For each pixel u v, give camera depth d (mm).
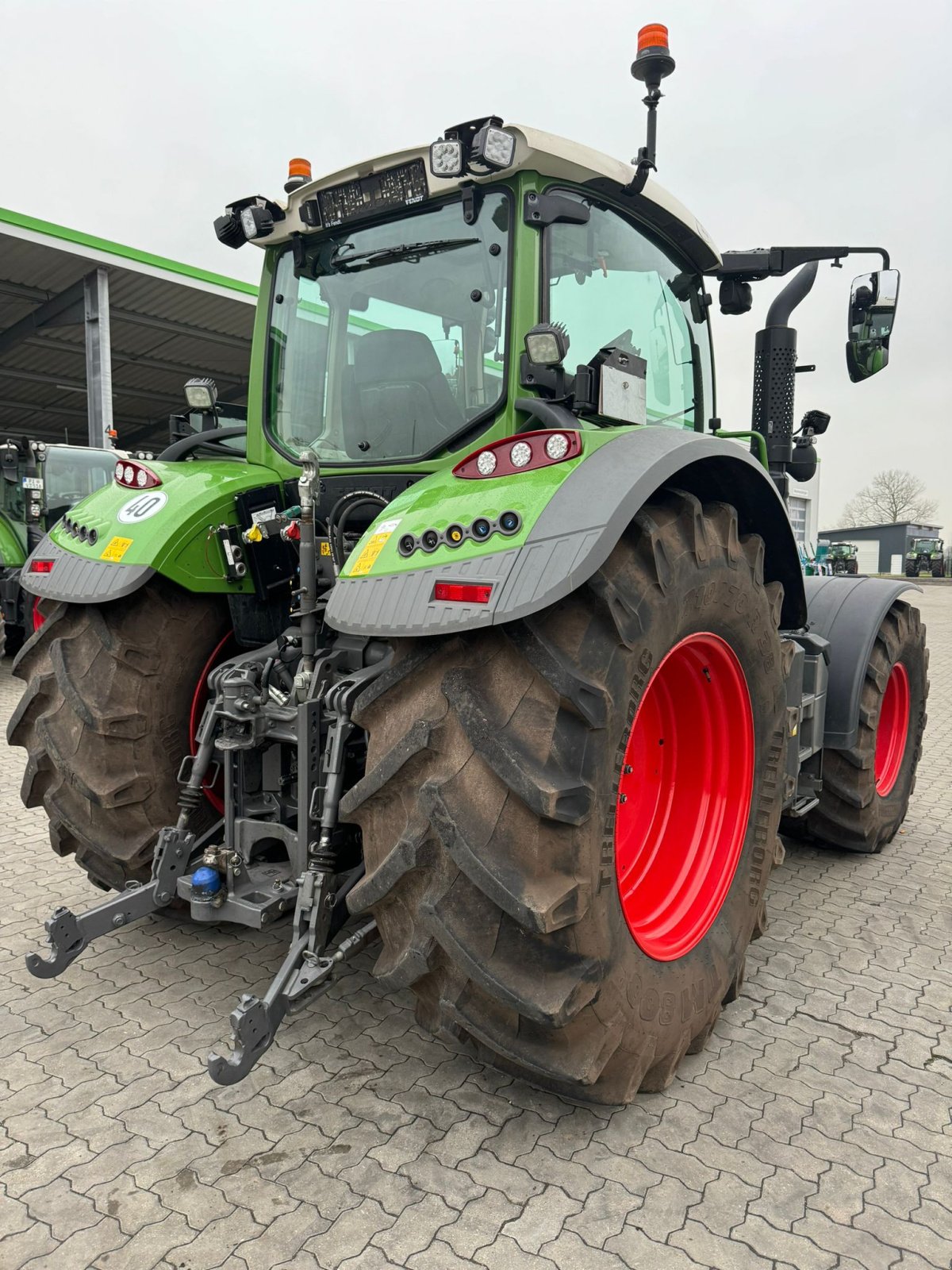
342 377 2725
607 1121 2041
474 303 2449
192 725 2705
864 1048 2385
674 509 2105
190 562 2564
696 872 2473
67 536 2732
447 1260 1629
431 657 1822
